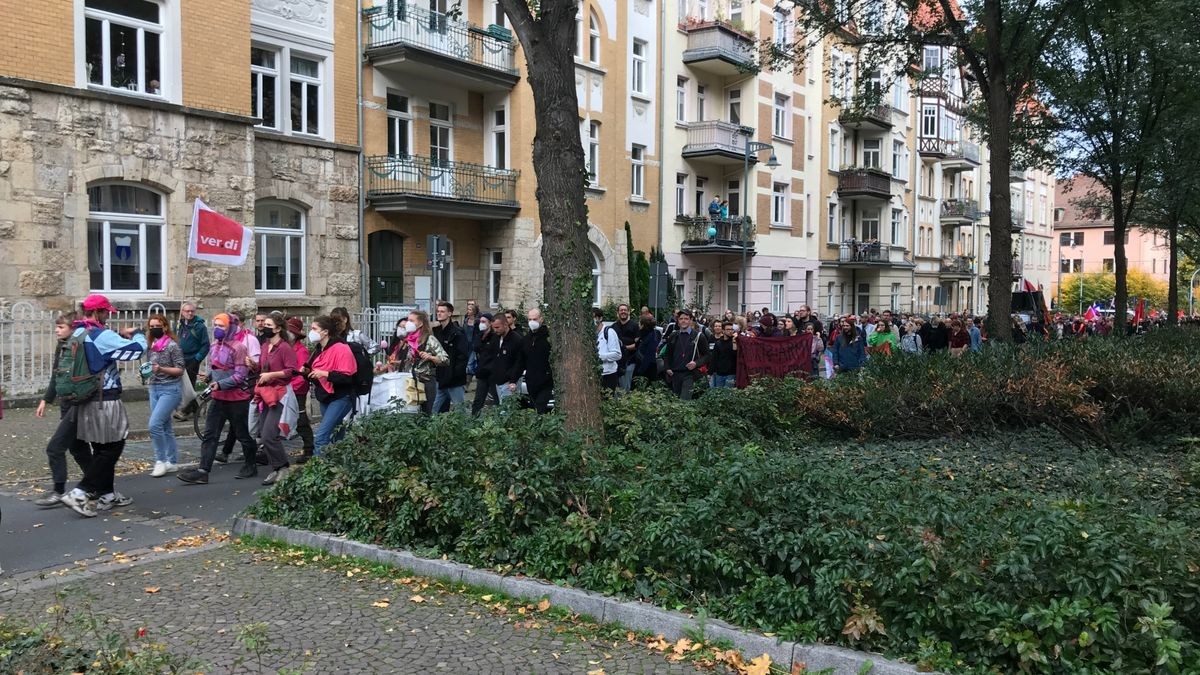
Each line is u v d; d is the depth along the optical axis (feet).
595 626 16.53
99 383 25.43
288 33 62.75
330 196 65.98
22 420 41.63
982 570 14.29
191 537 23.30
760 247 110.32
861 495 17.43
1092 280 270.26
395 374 34.53
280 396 29.99
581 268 26.00
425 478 21.07
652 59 95.30
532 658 15.07
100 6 50.96
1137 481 23.53
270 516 23.44
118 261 52.75
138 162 52.42
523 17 25.89
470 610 17.46
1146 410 33.12
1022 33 56.95
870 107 65.77
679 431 29.55
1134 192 77.30
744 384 47.93
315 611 17.29
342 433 26.99
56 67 48.93
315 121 65.92
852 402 34.50
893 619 14.43
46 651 12.78
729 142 101.35
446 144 77.05
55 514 25.53
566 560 18.25
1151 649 12.48
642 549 17.46
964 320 67.41
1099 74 71.61
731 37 100.32
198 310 55.93
